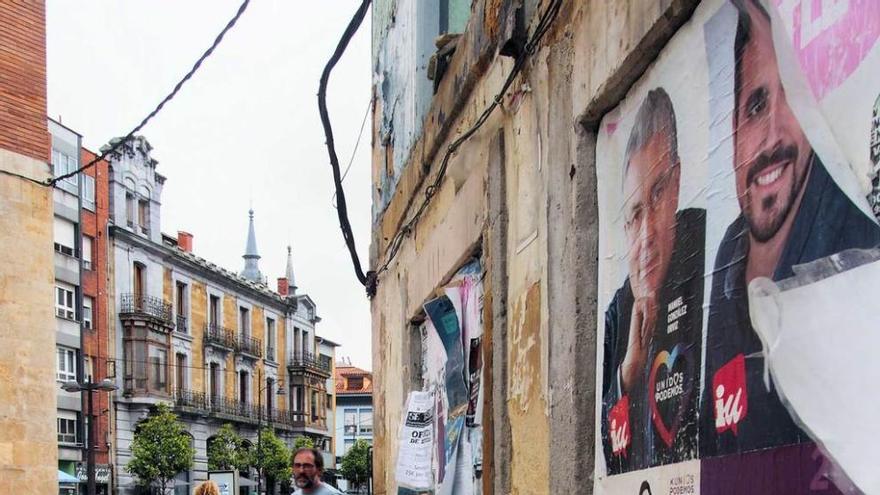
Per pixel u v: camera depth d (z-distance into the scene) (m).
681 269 3.15
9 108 12.43
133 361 46.75
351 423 83.19
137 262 48.06
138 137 48.31
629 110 3.73
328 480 70.69
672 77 3.29
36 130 12.77
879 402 2.01
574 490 4.02
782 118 2.49
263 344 61.84
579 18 4.13
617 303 3.81
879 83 2.05
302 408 65.94
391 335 9.91
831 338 2.21
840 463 2.14
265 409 61.25
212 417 53.69
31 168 12.60
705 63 3.01
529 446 4.77
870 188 2.08
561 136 4.39
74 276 41.94
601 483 3.90
